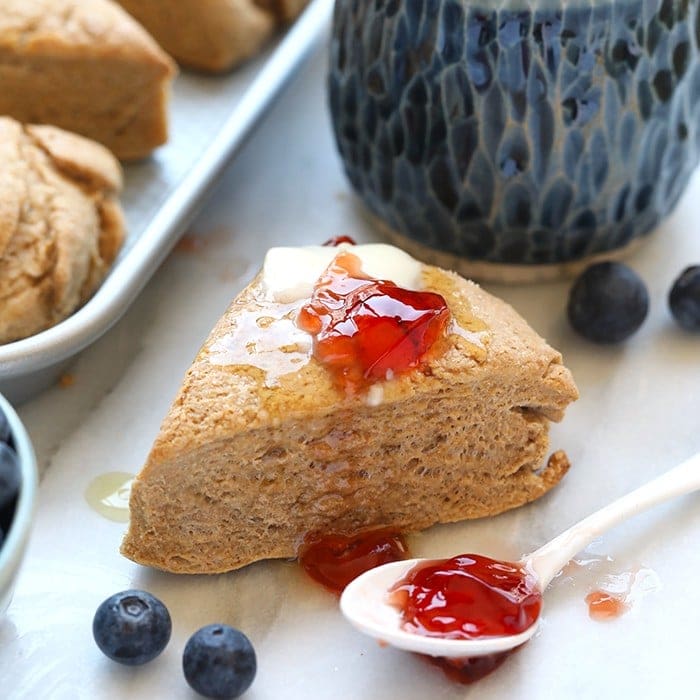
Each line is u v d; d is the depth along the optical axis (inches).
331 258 17.5
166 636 16.0
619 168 18.3
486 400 16.9
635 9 17.4
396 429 16.7
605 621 16.4
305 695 16.0
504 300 19.3
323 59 22.7
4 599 15.5
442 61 17.8
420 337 16.6
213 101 21.0
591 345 18.8
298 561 17.0
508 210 18.5
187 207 19.0
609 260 19.5
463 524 17.3
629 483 17.5
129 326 19.0
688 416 18.1
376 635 15.8
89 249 18.4
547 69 17.6
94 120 20.0
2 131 18.6
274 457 16.6
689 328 18.9
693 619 16.4
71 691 15.9
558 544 16.6
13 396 17.9
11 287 17.7
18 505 15.5
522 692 16.0
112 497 17.3
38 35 19.4
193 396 16.5
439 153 18.3
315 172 21.0
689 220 20.3
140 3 20.7
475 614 16.0
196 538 16.7
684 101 18.3
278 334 16.8
